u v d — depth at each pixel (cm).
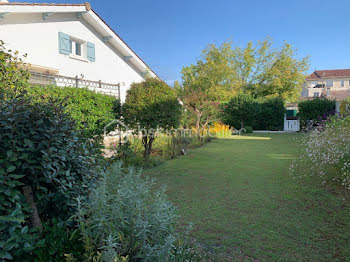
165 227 200
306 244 278
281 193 448
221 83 3042
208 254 255
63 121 212
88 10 974
